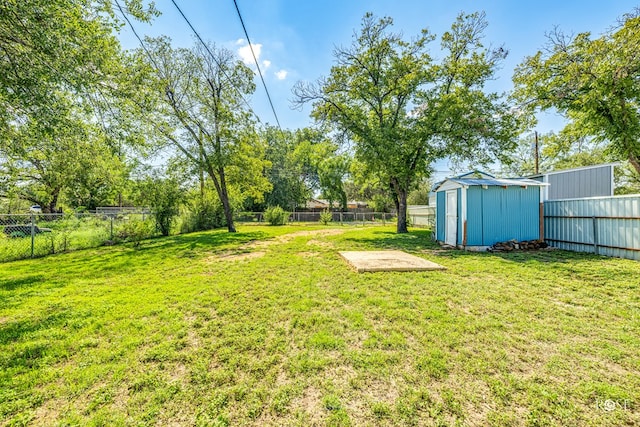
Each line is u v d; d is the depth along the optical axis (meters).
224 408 1.74
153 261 6.61
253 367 2.15
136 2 5.60
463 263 5.77
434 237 10.54
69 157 7.81
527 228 7.75
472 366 2.12
